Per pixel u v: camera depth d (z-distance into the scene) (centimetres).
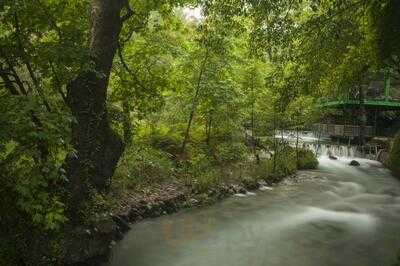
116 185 1235
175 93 1834
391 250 1016
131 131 1432
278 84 1242
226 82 1830
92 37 915
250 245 1034
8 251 657
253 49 1145
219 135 2112
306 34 1100
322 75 1239
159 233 1089
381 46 1253
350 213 1359
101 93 896
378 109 3278
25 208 625
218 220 1238
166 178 1499
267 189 1702
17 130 612
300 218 1287
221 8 1105
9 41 795
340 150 2739
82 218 838
